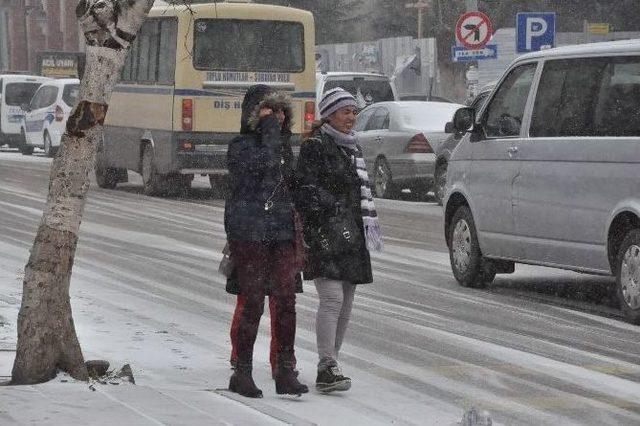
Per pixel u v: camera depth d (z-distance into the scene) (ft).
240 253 69.41
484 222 115.96
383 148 224.33
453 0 402.31
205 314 99.30
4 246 142.00
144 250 142.41
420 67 406.21
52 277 69.15
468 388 74.28
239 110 215.92
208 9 214.48
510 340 90.33
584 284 120.98
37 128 351.25
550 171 107.55
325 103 73.31
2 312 93.35
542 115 109.81
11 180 250.57
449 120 222.07
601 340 91.04
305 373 77.92
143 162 225.56
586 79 105.60
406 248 150.71
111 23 68.44
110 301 103.91
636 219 98.89
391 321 97.86
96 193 229.66
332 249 72.33
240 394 69.56
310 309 103.14
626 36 277.85
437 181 210.79
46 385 67.31
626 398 72.18
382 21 481.87
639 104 100.01
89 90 68.80
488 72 312.71
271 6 218.18
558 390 74.08
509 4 375.86
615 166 100.48
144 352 81.97
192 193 232.94
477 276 118.21
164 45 218.79
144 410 61.72
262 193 69.10
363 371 78.79
